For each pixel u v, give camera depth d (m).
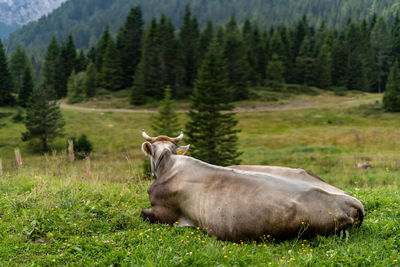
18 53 119.81
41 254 4.17
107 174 10.28
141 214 5.63
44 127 51.53
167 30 94.75
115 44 109.31
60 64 113.56
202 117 29.16
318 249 4.09
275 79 101.62
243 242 4.52
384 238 4.46
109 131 59.53
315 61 110.94
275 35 116.12
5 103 81.12
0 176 8.62
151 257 3.94
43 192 6.77
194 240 4.50
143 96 86.62
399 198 6.59
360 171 24.09
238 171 4.91
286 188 4.46
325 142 44.25
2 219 5.20
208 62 30.64
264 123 63.97
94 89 97.00
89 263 3.89
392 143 39.97
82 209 5.64
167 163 5.66
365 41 114.69
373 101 76.19
